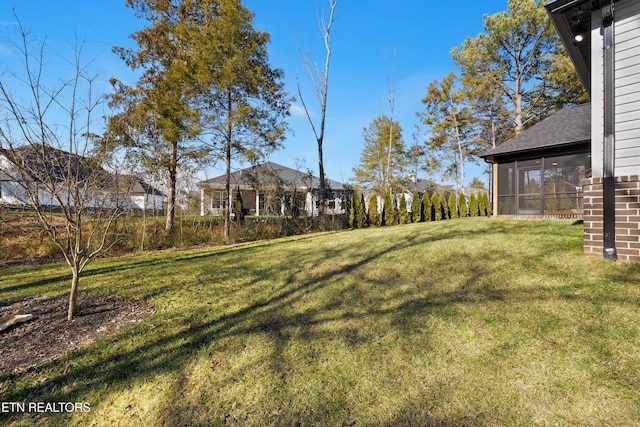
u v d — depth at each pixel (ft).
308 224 43.24
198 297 13.73
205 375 7.77
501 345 8.14
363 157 87.81
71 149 12.11
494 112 66.69
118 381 7.62
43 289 15.94
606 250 12.89
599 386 6.36
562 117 37.37
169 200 35.37
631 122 12.44
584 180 13.65
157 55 36.96
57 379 7.66
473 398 6.37
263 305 12.35
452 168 79.20
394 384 7.02
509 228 23.85
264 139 36.14
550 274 12.41
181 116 31.24
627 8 12.67
